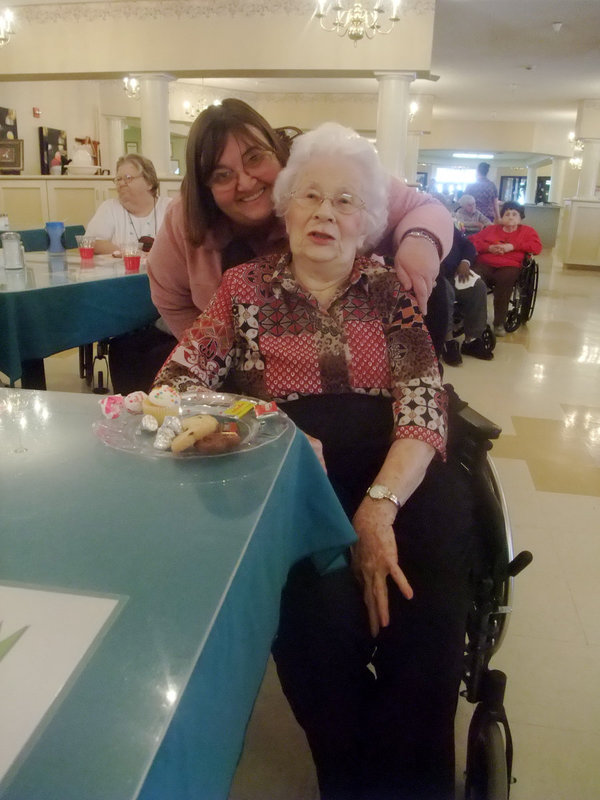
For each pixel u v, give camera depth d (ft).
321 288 4.08
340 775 3.32
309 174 3.89
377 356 4.06
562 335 16.72
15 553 1.97
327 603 3.44
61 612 1.70
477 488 4.07
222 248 4.91
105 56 19.60
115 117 29.99
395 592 3.51
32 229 14.65
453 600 3.44
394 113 19.06
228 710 1.91
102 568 1.90
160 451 2.72
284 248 4.48
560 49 24.34
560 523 7.07
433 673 3.26
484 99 36.81
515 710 4.53
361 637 3.44
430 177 64.23
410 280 4.20
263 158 4.38
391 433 4.08
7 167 21.42
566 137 47.83
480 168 27.66
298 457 2.95
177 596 1.79
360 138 4.01
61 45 19.70
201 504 2.31
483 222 25.73
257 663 2.33
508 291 15.96
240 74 19.56
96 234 11.59
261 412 3.08
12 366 7.18
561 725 4.42
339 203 3.87
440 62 27.32
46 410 3.24
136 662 1.54
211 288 5.01
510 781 3.64
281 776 3.94
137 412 3.06
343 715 3.36
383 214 4.19
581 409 10.95
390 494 3.51
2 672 1.49
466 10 19.86
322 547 3.23
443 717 3.24
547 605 5.66
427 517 3.71
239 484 2.47
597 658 5.06
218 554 2.00
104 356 10.73
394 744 3.23
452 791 3.22
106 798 1.21
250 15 18.66
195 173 4.49
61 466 2.60
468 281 13.38
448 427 4.22
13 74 20.13
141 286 9.00
